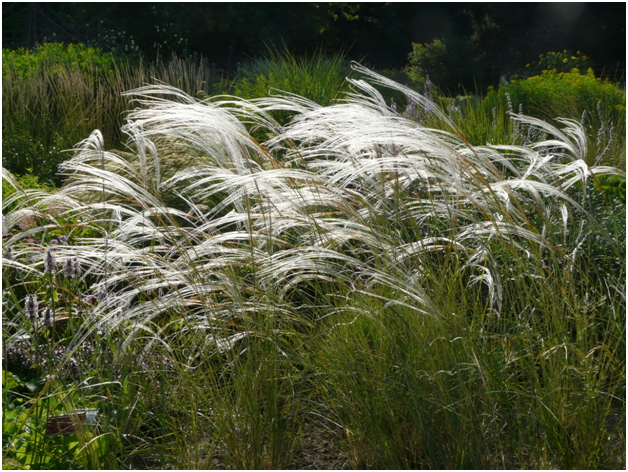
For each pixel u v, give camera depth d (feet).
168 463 7.88
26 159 23.08
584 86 39.55
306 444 8.34
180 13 74.28
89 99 27.94
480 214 10.88
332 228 8.88
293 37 81.41
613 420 8.45
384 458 7.39
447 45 99.35
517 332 8.17
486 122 23.41
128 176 13.56
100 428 7.77
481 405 7.72
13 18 71.05
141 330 9.48
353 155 9.25
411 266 8.87
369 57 106.73
